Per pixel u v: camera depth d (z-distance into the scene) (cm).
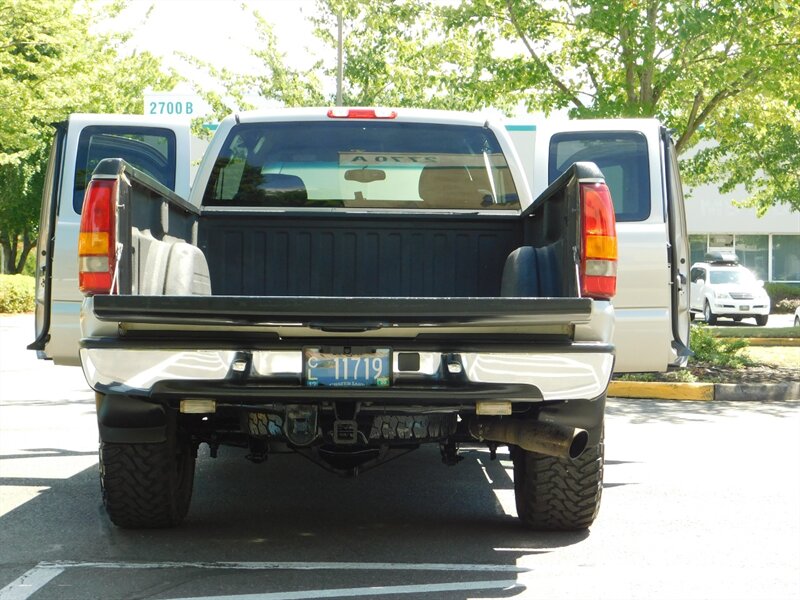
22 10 2328
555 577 494
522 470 567
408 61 2517
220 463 797
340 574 493
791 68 1455
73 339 715
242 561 514
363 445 527
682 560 529
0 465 775
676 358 719
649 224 718
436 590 470
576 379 478
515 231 654
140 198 515
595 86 1586
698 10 1399
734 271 3456
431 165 687
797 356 1639
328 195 689
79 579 480
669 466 801
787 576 501
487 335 478
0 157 2480
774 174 2216
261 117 678
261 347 472
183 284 545
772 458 839
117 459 532
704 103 1617
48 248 716
